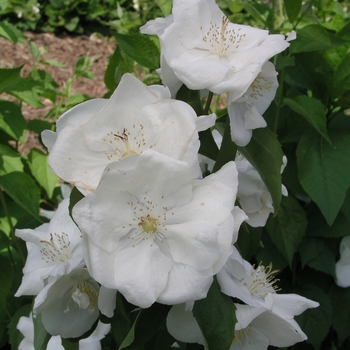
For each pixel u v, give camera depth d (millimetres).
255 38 211
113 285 182
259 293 223
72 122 193
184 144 182
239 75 196
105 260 183
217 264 181
